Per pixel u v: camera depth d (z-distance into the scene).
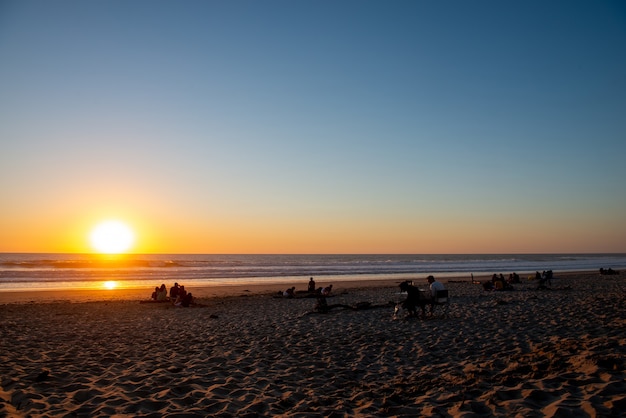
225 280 41.72
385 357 9.24
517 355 8.37
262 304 21.30
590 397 5.38
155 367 8.41
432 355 9.27
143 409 5.93
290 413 5.83
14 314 17.36
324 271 57.19
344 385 7.28
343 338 11.47
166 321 15.35
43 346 10.62
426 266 74.50
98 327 13.93
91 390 6.77
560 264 87.38
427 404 5.97
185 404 6.19
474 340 10.60
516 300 19.36
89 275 44.75
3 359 8.98
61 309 19.23
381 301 21.86
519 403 5.48
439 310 16.52
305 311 18.08
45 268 56.00
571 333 10.57
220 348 10.34
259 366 8.58
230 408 6.01
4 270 50.06
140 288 32.34
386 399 6.26
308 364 8.76
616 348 7.71
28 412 5.70
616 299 17.28
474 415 5.30
